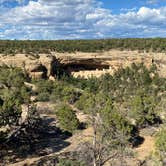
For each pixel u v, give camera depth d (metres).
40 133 38.69
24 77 82.69
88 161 24.41
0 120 33.06
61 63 121.88
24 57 105.56
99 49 135.75
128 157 25.70
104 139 23.56
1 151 32.66
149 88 86.56
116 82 96.81
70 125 39.38
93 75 121.56
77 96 61.28
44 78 104.62
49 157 31.53
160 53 131.25
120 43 144.62
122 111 47.12
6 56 105.69
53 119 44.44
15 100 36.41
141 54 129.00
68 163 25.39
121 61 123.44
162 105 57.38
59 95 59.62
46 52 119.62
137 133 40.34
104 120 32.16
